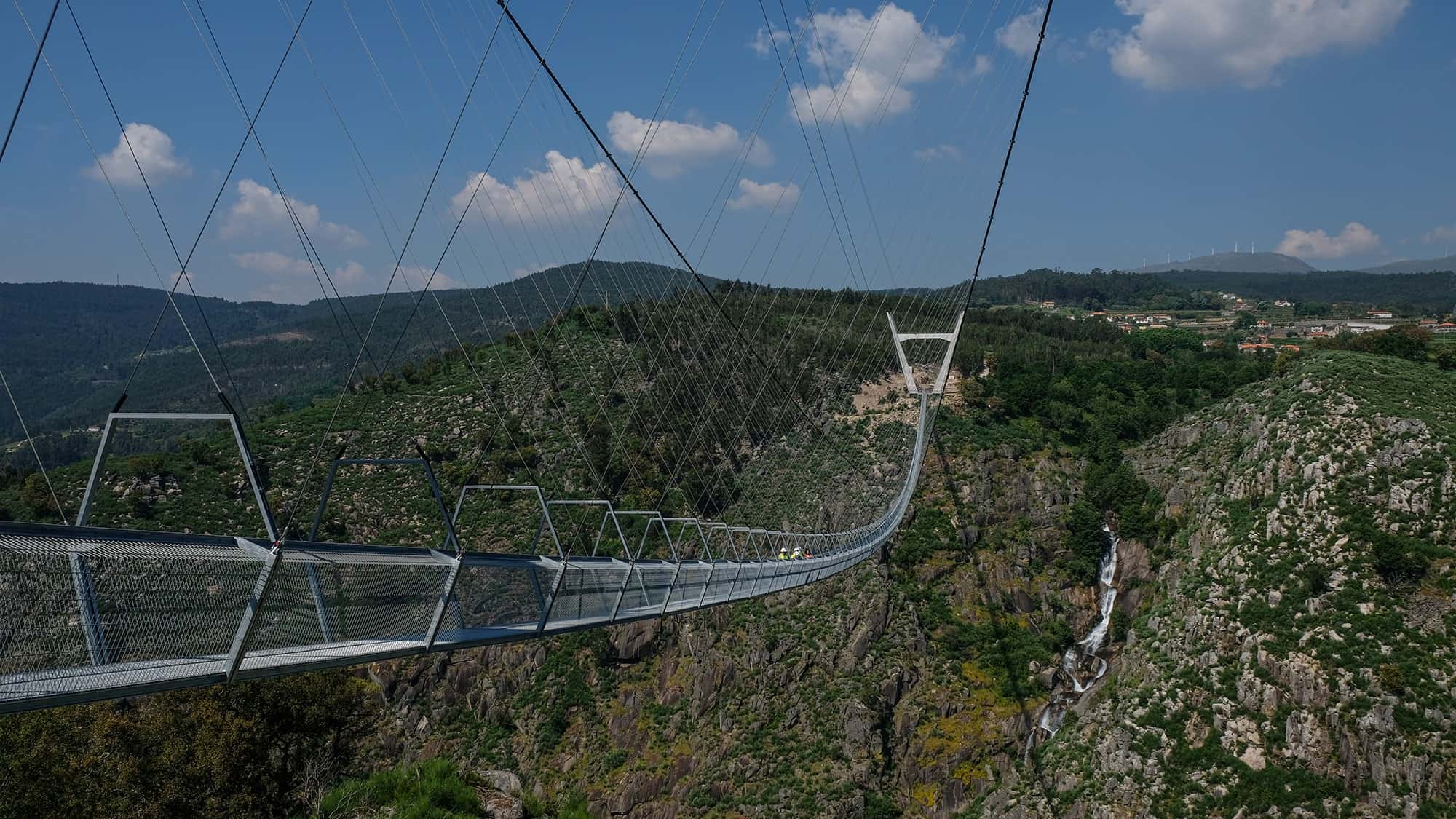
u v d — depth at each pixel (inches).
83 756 1021.8
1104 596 2630.4
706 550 1155.9
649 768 2016.5
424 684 2138.3
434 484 601.9
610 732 2082.9
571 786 1990.7
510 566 641.6
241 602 439.8
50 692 354.9
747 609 2343.8
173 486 2260.1
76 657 373.1
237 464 2394.2
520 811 1177.4
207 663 416.5
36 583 369.7
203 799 1100.5
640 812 1950.1
